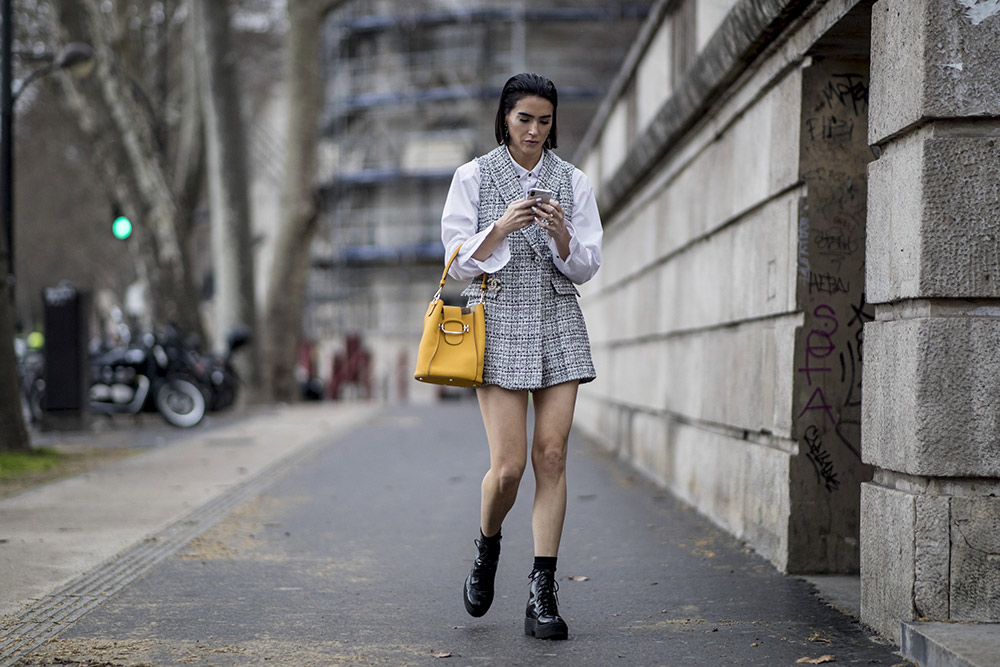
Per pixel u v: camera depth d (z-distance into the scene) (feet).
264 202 186.60
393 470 38.01
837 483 19.98
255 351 91.25
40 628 16.12
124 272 160.86
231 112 90.07
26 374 62.39
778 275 21.03
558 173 15.92
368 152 165.68
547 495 15.85
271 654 14.75
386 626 16.38
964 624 14.02
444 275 15.66
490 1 158.40
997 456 14.10
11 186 45.55
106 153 82.23
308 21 94.68
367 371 124.77
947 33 14.06
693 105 26.66
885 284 15.47
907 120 14.60
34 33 87.30
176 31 111.45
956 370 14.17
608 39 142.20
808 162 19.90
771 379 21.50
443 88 160.25
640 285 39.06
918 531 14.28
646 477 35.04
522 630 16.12
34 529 24.95
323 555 22.18
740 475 23.61
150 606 17.58
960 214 14.16
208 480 34.71
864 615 16.10
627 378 42.11
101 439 52.03
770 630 15.92
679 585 19.16
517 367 15.34
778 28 20.21
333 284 166.09
